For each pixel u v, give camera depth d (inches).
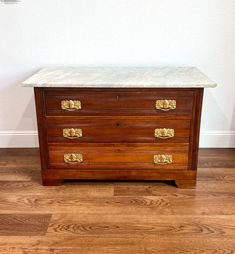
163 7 87.4
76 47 91.5
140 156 77.5
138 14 88.1
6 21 88.7
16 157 95.7
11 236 62.4
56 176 79.4
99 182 81.9
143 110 73.6
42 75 79.1
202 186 79.6
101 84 70.5
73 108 73.6
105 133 75.8
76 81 72.5
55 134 76.0
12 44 91.0
